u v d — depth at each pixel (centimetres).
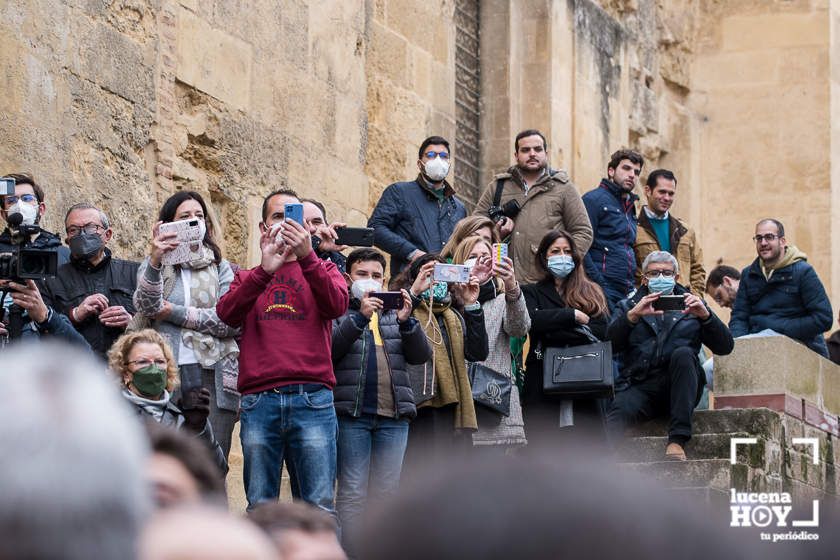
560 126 2347
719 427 1468
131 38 1369
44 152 1231
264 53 1588
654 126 2672
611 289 1614
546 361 1284
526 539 152
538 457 165
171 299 1038
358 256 1155
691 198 2741
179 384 1013
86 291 1036
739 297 1747
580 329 1290
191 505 221
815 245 2711
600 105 2469
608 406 1422
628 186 1642
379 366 1095
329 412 997
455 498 154
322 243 1130
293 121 1639
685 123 2755
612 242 1625
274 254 978
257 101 1573
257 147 1566
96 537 160
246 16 1557
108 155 1325
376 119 1891
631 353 1434
